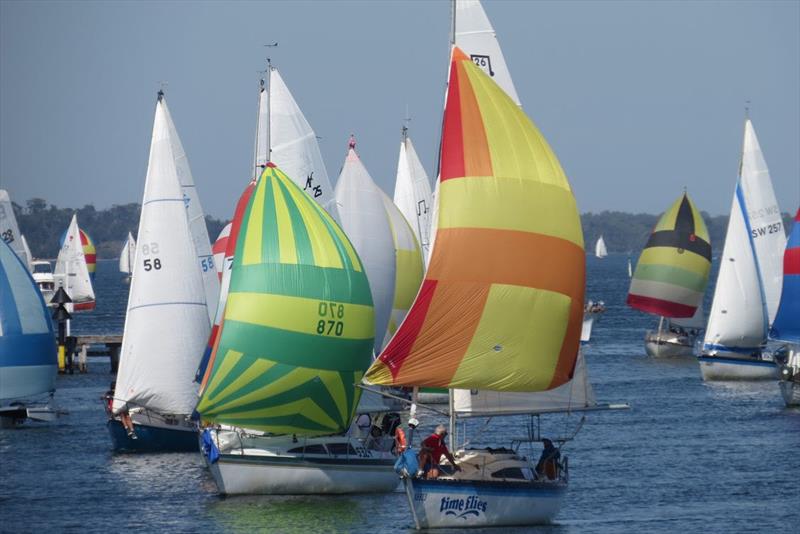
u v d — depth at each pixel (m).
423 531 128.50
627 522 138.50
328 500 148.12
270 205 157.75
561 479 136.50
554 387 135.00
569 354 135.50
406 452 127.44
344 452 153.12
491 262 132.25
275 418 152.25
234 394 151.88
